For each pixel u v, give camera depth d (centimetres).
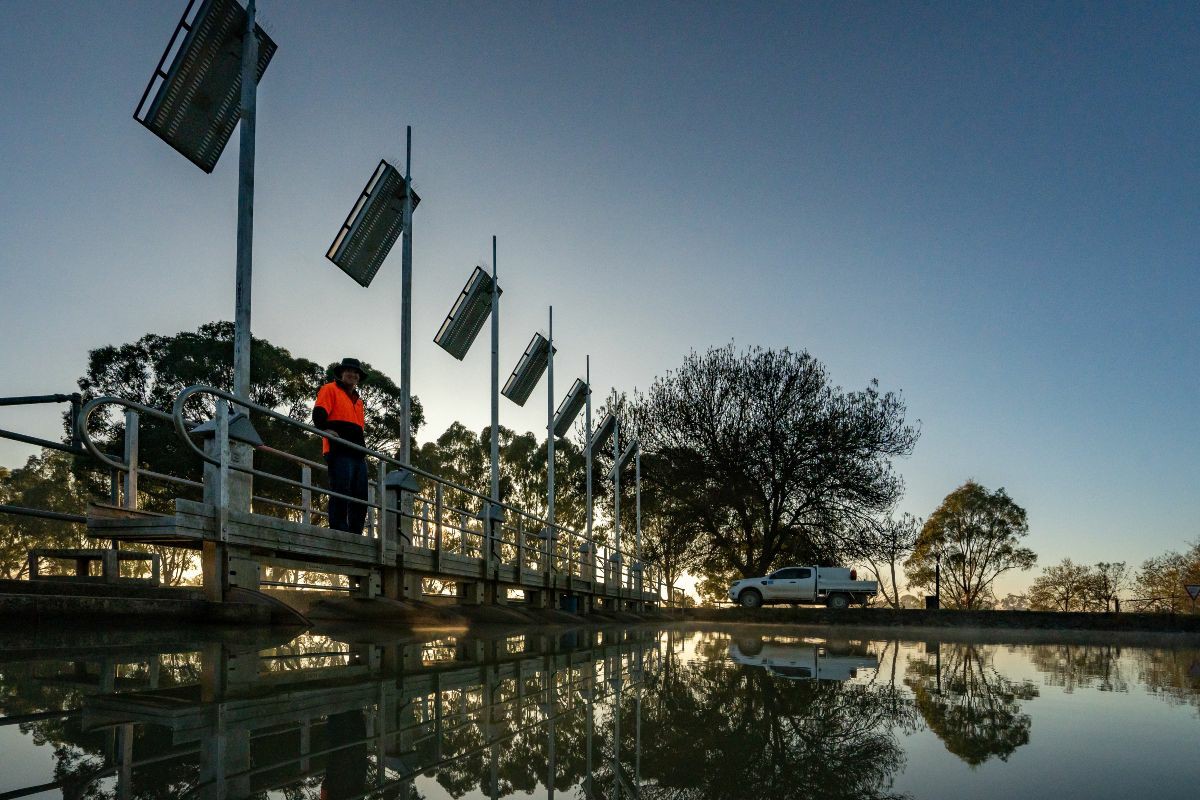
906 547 3803
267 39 930
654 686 322
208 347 2764
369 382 3294
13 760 147
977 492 6644
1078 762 170
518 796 134
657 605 3172
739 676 379
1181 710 269
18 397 628
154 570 880
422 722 208
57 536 2378
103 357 2655
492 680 328
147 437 2562
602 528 4506
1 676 283
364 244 1292
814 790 144
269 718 202
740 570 4012
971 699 291
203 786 131
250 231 849
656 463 4134
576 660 469
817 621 2422
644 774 156
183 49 870
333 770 147
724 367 4119
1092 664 553
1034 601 8012
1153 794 141
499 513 1326
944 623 2284
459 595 1251
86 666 322
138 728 182
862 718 234
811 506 3869
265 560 731
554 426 2416
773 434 3891
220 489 628
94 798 122
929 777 155
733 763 167
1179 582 6744
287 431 2902
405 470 988
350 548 823
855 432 3875
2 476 1468
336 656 420
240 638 521
